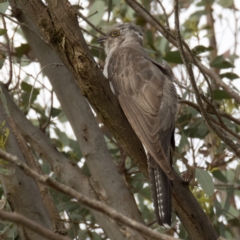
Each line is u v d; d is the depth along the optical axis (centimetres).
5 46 1135
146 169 907
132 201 971
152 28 1386
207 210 1060
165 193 839
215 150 1177
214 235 865
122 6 1348
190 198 863
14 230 1012
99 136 1016
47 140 1048
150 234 569
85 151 1005
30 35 1070
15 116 1047
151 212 1194
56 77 1044
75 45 792
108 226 948
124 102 906
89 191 986
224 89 1127
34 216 885
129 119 875
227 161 1118
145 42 1370
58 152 1040
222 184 1126
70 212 1110
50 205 948
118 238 941
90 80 816
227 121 1178
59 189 560
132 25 1257
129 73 995
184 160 1105
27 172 558
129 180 1143
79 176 1005
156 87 964
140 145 889
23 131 1045
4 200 877
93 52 1300
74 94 1031
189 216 862
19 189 888
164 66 1059
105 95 841
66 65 823
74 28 789
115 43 1241
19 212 886
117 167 1054
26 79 1259
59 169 1018
